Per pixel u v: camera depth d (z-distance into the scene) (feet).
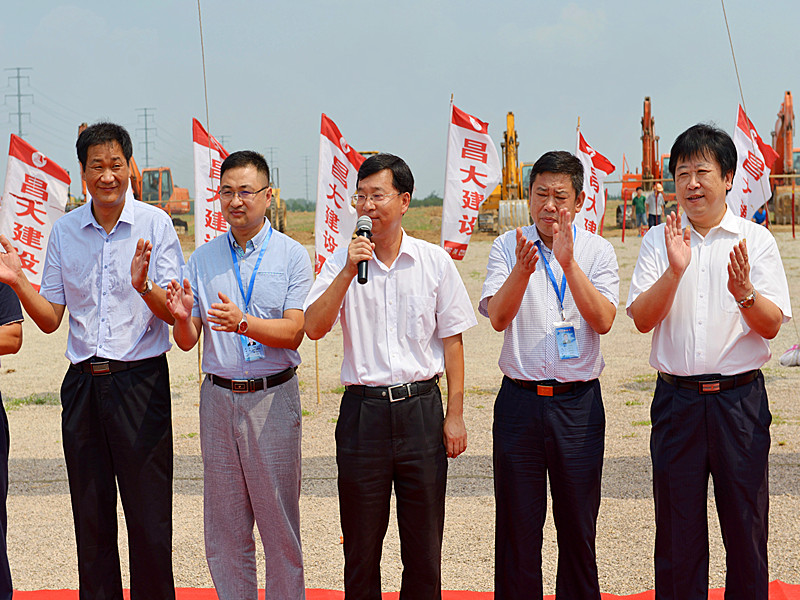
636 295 10.84
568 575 11.03
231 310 10.11
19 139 26.45
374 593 11.09
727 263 10.45
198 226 25.14
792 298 45.52
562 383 10.69
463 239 24.76
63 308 11.66
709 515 16.42
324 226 24.17
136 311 11.18
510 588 11.09
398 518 10.97
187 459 21.58
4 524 11.31
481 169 24.58
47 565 14.75
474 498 17.94
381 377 10.61
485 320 45.60
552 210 10.62
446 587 13.55
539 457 10.87
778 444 20.98
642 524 15.97
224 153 25.52
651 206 76.13
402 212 10.77
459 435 10.90
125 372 11.06
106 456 11.26
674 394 10.59
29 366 36.47
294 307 11.14
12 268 10.68
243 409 10.84
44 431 25.05
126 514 11.27
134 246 11.25
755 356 10.39
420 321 10.75
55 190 26.96
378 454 10.59
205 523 11.28
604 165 29.91
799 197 80.43
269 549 11.15
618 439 22.15
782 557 14.02
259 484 10.94
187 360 36.94
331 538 15.88
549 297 10.82
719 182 10.36
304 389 29.91
